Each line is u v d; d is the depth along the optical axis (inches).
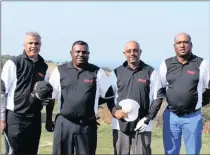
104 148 278.1
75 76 229.0
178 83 232.7
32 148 240.2
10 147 236.7
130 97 229.1
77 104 227.0
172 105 235.8
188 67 232.8
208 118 344.8
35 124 237.9
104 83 232.8
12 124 233.9
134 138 233.5
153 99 231.3
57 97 233.6
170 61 236.4
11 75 230.8
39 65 235.6
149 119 228.7
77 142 231.6
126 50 229.3
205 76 233.8
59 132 231.6
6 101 234.5
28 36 231.9
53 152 233.6
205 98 240.2
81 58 227.9
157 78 232.1
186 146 238.4
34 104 233.3
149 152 234.7
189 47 231.8
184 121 235.9
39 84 228.7
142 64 232.8
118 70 233.5
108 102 235.3
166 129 241.4
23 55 233.3
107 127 343.0
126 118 229.8
